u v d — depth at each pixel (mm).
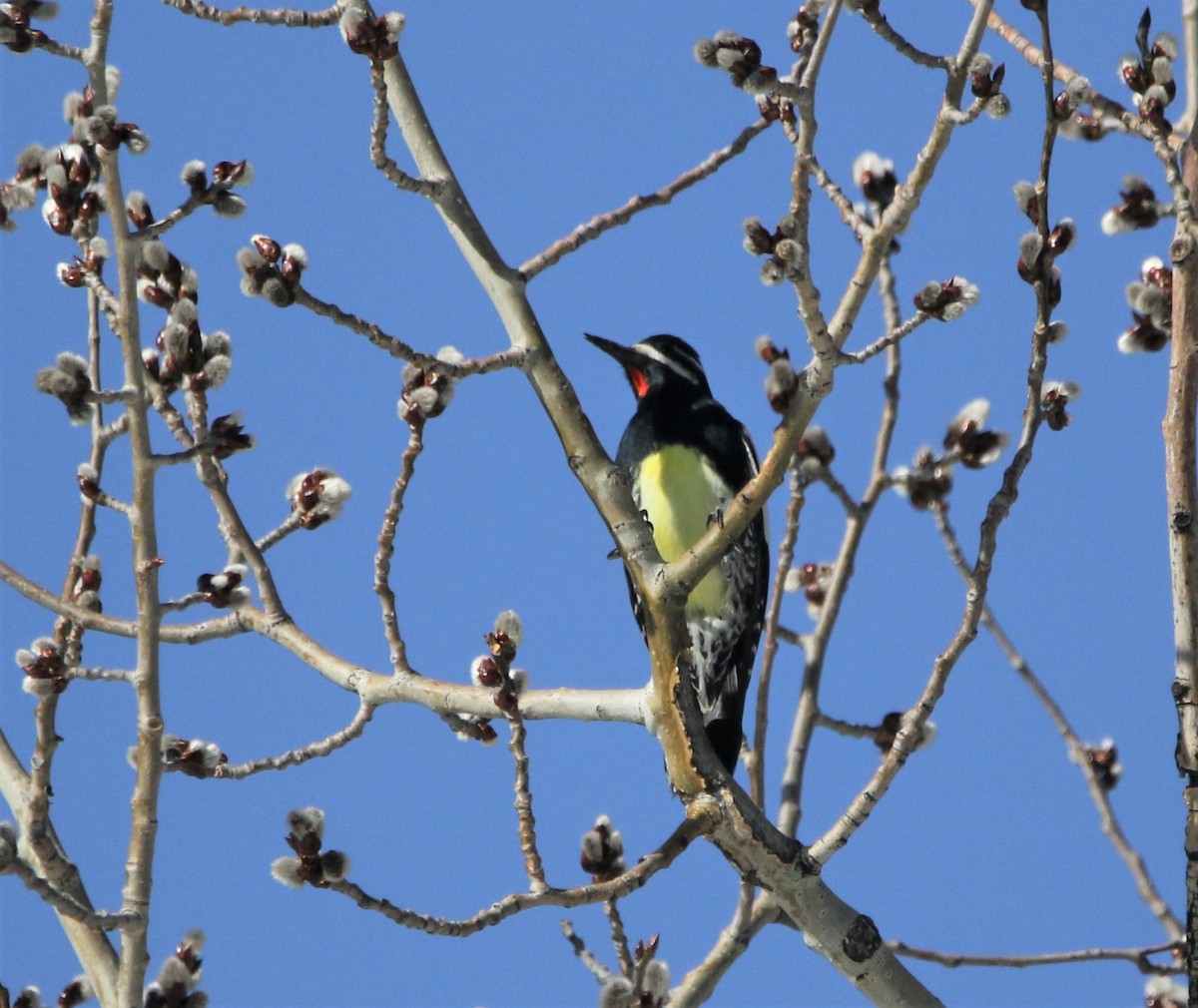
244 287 8539
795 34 10336
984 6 8555
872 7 8477
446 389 10398
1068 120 9984
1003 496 9023
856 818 9188
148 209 9617
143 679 8570
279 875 7785
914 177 8719
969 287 8773
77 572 10586
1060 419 11211
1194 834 8805
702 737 9461
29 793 9766
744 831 9141
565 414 9969
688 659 9641
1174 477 9016
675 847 8867
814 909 9266
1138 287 10016
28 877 7875
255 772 10250
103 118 8422
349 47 8711
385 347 8859
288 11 9711
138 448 8609
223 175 8727
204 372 8812
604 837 9539
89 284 9422
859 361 8852
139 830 8414
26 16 9109
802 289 8469
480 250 10094
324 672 10977
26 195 9578
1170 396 9102
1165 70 9594
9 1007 9227
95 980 9414
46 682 9414
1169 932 12281
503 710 9000
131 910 8266
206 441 8719
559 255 10266
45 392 8461
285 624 11234
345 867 7820
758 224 8508
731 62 8414
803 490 12727
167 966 8477
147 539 8680
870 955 9250
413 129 10398
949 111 8578
